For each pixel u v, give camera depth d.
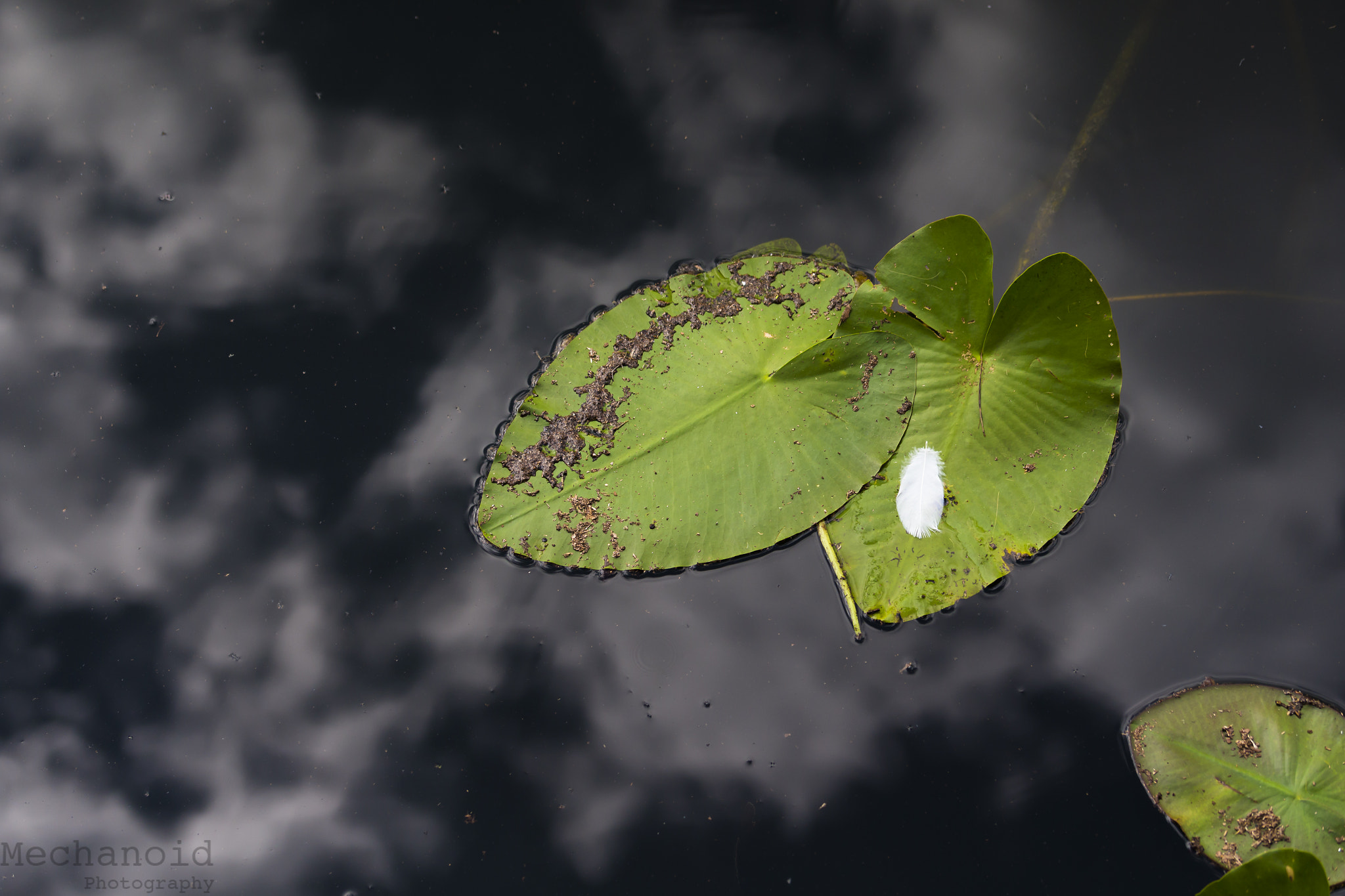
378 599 1.94
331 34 2.05
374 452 1.96
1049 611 1.92
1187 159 2.00
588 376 1.95
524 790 1.91
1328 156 2.00
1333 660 1.91
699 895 1.88
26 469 1.97
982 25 2.04
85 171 2.02
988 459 1.93
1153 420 1.96
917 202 2.00
